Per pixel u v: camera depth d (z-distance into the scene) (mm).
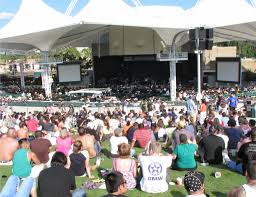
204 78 52125
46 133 13594
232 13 32469
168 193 8109
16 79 66250
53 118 17922
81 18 30516
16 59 98500
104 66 55438
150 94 40719
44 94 39688
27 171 7922
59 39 41312
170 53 33719
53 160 6090
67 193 5816
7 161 10648
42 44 37219
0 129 15852
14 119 18828
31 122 17359
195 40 16016
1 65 98500
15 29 33188
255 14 31797
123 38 50688
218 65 41844
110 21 30578
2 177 9508
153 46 49781
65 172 5910
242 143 9492
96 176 9586
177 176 9164
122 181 4773
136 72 55688
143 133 11820
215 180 9039
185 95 31594
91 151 10969
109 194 4738
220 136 10680
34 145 8023
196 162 10398
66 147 10148
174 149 10453
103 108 26969
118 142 10594
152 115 18188
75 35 43250
